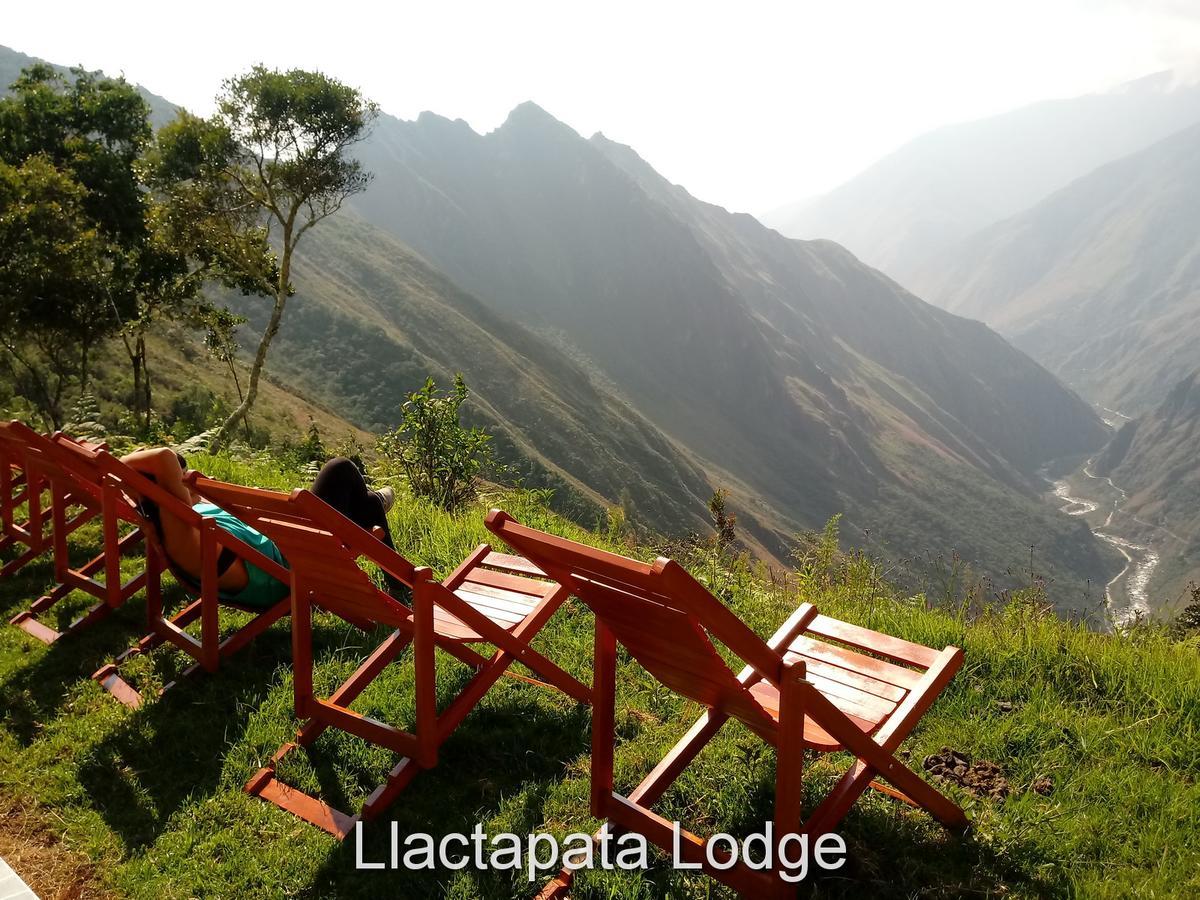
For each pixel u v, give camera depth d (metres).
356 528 2.93
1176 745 3.68
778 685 2.44
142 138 39.69
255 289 32.66
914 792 2.92
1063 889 2.78
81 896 2.77
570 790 3.26
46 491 7.61
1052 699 4.14
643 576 2.16
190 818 3.12
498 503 7.76
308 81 29.66
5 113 37.31
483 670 3.45
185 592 5.25
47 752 3.58
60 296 26.53
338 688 3.99
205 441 10.48
